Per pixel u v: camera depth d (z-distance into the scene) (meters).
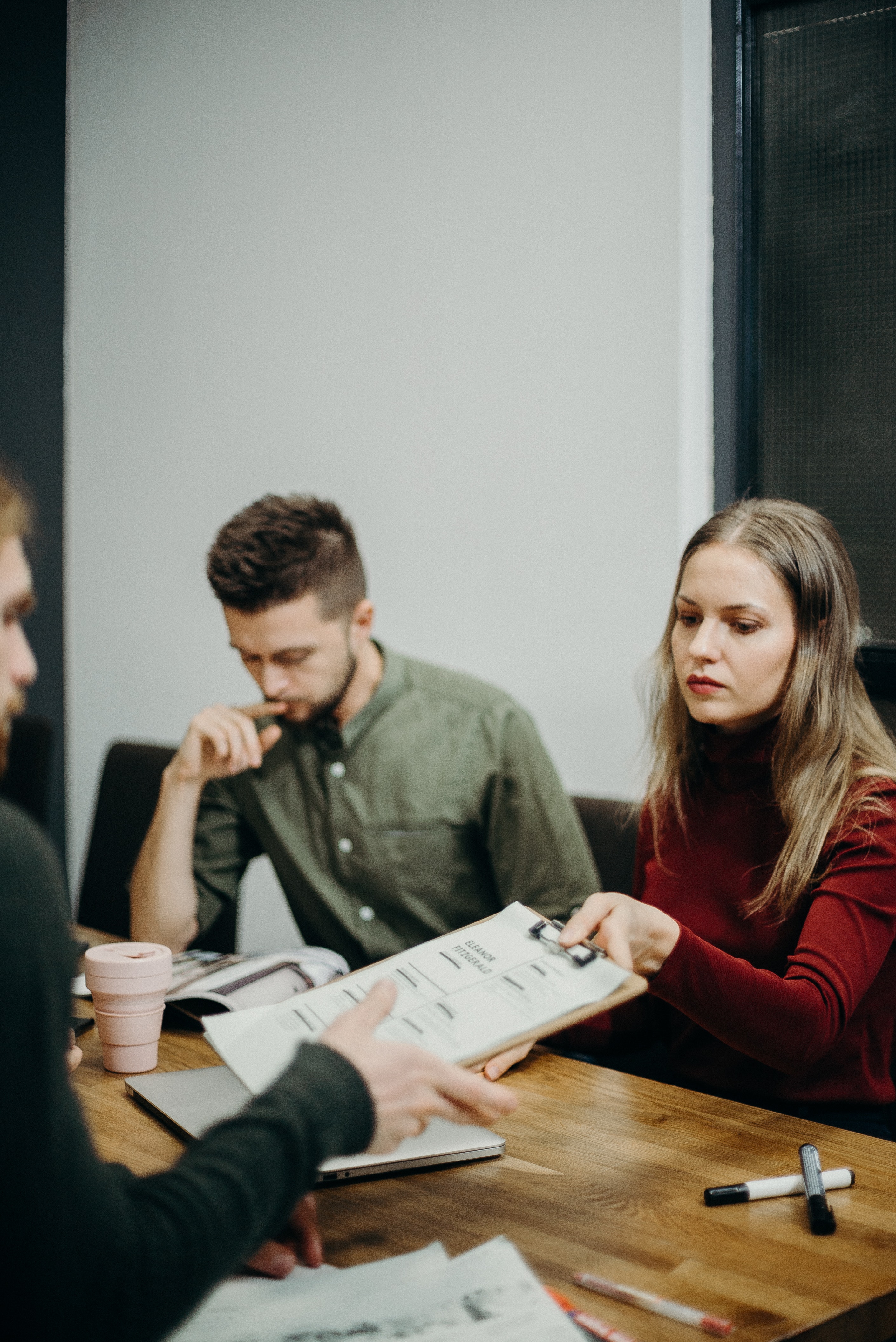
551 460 2.26
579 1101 1.08
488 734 1.68
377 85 2.47
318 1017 0.94
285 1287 0.73
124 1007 1.13
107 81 3.01
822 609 1.28
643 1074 1.48
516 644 2.33
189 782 1.54
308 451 2.66
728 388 2.12
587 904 1.01
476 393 2.36
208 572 1.53
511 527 2.33
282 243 2.67
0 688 0.61
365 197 2.52
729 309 2.11
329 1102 0.64
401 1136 0.68
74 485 3.16
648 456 2.12
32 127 3.02
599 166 2.16
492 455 2.35
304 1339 0.67
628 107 2.11
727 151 2.09
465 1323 0.68
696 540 1.33
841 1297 0.73
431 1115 0.70
